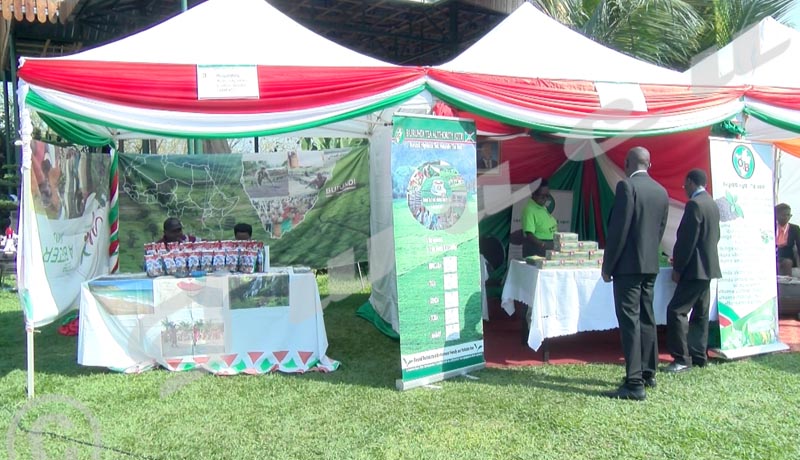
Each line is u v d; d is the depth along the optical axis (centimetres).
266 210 852
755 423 395
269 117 450
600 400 438
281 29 507
